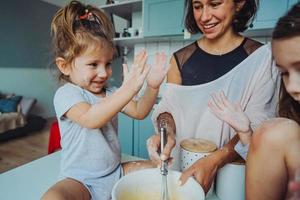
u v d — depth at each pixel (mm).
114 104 490
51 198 489
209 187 531
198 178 506
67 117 583
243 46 736
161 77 647
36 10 4023
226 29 712
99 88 627
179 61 827
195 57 796
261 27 1354
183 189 495
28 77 4055
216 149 604
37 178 667
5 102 3346
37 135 3361
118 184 472
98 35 584
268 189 360
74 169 604
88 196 569
